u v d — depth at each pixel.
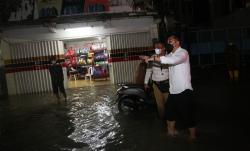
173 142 7.18
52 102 14.62
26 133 9.60
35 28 17.22
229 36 20.59
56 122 10.66
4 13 16.89
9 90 17.95
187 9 26.39
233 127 7.86
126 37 18.14
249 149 6.36
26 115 12.26
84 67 21.12
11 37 17.27
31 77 18.12
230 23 24.02
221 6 25.72
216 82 14.94
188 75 6.81
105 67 20.61
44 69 18.12
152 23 17.91
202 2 26.44
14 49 17.89
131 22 17.64
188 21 26.44
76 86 18.95
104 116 10.72
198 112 9.65
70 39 18.06
